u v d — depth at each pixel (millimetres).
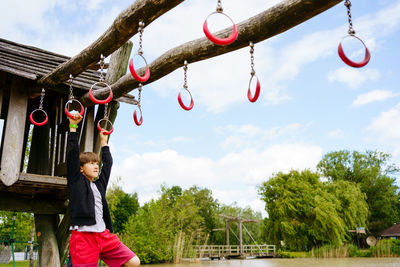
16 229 11227
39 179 4797
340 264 15930
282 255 25297
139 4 2621
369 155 38844
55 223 5840
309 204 24688
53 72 4348
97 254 2338
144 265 15805
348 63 1854
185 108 2928
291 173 27031
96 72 6473
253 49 2809
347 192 26422
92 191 2531
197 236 22578
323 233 24000
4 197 5398
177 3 2516
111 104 5574
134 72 2385
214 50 3043
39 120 6684
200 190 39188
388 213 35688
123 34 2973
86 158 2666
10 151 4703
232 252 26656
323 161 38750
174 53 3312
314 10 2391
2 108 7031
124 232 17625
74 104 5598
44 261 5254
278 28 2629
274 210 26109
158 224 17859
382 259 20047
